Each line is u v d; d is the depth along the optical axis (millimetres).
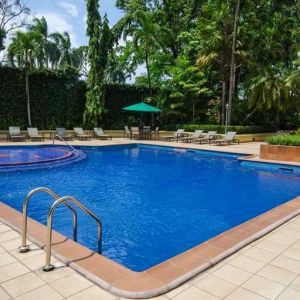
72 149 16797
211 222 6641
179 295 3154
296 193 9086
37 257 3854
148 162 14336
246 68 24312
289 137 13289
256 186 9891
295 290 3299
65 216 6762
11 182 9945
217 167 13156
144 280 3352
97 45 22359
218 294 3193
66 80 22516
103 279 3342
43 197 8242
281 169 12414
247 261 3936
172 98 24641
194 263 3775
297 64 23234
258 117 24688
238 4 20766
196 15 28266
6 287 3213
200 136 20891
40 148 16812
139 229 6172
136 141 20750
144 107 21719
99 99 22594
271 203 8102
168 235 5906
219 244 4367
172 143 19922
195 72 24172
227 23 21797
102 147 17797
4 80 19844
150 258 4973
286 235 4844
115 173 11734
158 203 7953
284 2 27625
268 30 23297
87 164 13562
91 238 5652
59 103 22344
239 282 3434
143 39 24516
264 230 4938
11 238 4422
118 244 5465
